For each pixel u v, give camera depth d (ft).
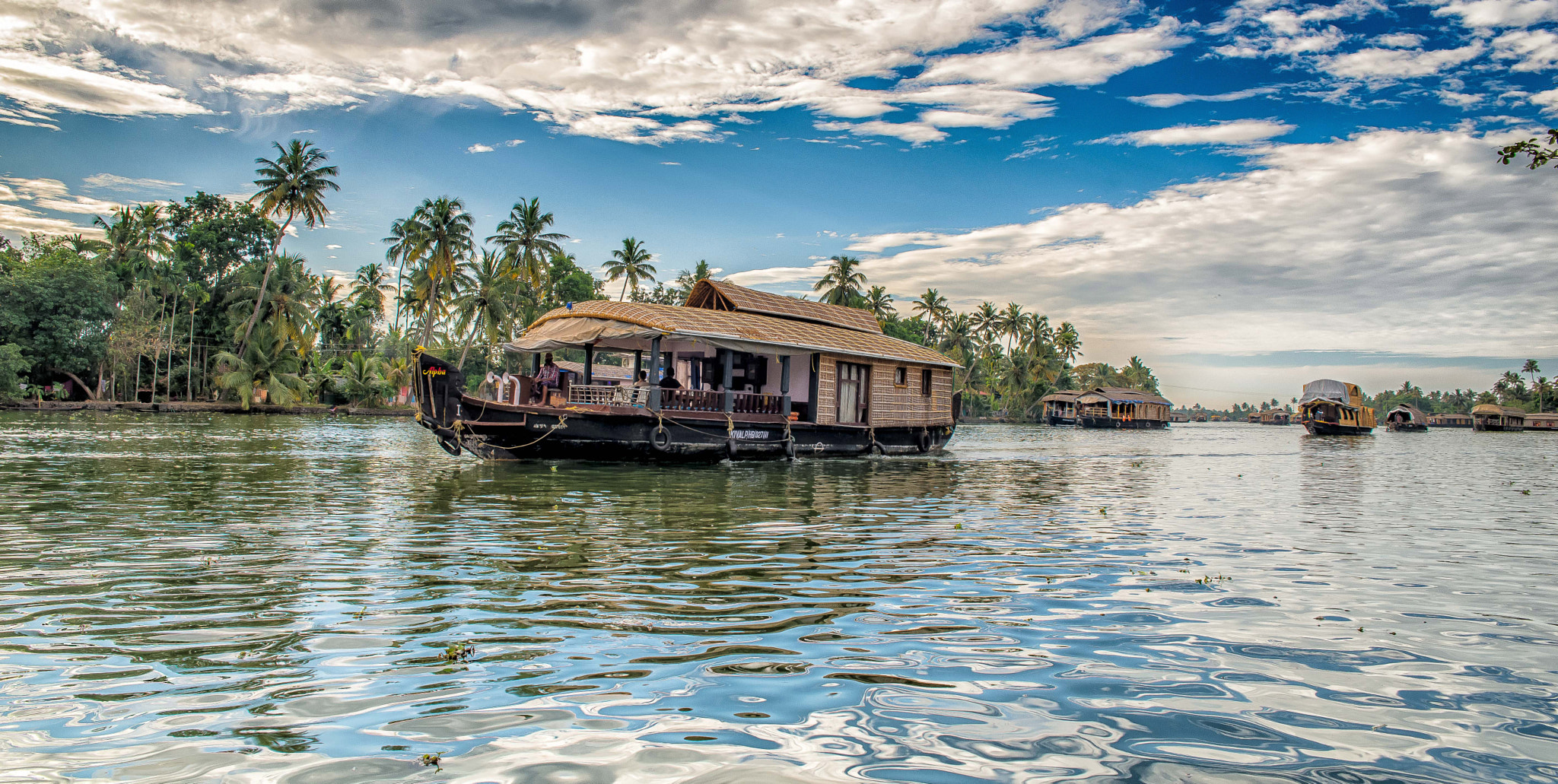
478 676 14.76
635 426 59.06
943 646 17.06
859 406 78.74
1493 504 47.78
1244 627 18.98
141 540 27.63
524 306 206.18
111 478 46.50
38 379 167.12
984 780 11.04
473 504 37.99
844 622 18.72
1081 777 11.21
